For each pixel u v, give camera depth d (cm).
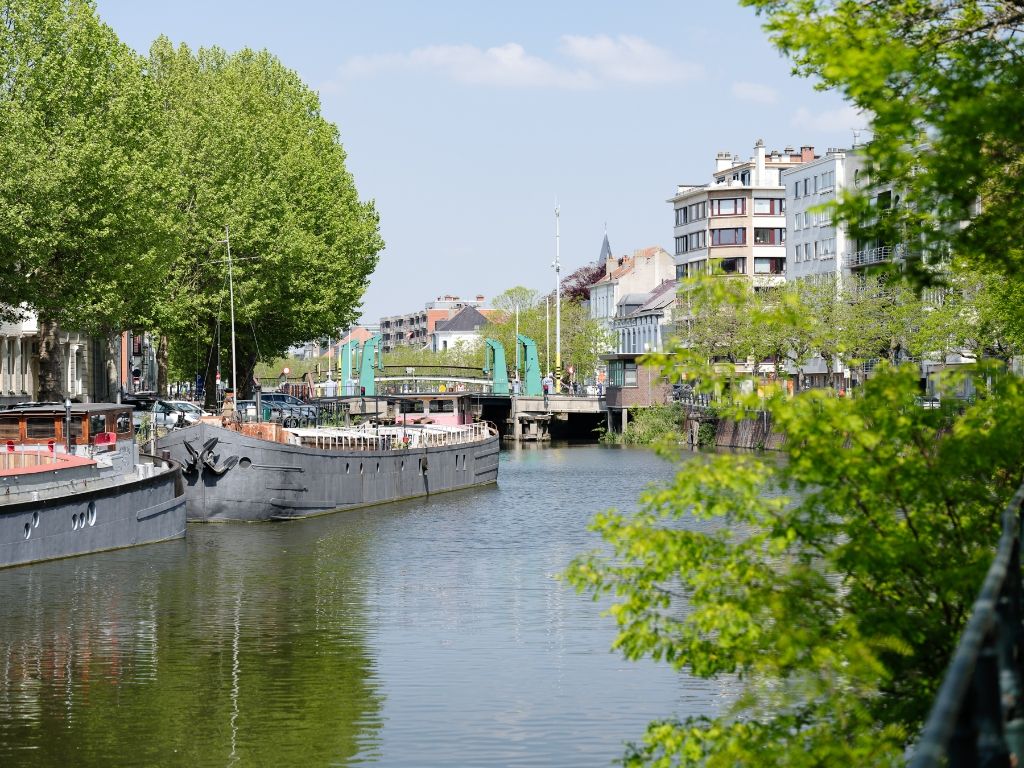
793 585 1453
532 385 16262
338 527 6656
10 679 3250
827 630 1413
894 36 1576
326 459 7250
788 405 1468
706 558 1471
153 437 7206
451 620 4019
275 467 6756
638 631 1495
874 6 1562
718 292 1555
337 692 3119
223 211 8994
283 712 2953
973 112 1271
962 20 1595
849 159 14475
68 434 5647
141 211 6925
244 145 9238
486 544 6000
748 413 1516
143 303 7731
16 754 2656
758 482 1457
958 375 1552
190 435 6606
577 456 13500
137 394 11031
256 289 9188
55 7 7019
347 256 10494
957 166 1311
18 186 6519
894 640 1341
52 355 7125
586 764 2536
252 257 9100
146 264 7119
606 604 4281
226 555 5444
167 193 7538
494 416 17050
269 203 9288
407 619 4038
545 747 2658
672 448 1566
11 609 4122
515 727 2809
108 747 2698
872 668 1300
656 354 1587
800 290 10788
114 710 2972
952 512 1477
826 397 1499
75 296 6888
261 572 4991
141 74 7612
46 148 6681
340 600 4381
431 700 3041
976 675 667
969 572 1334
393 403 10794
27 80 6856
